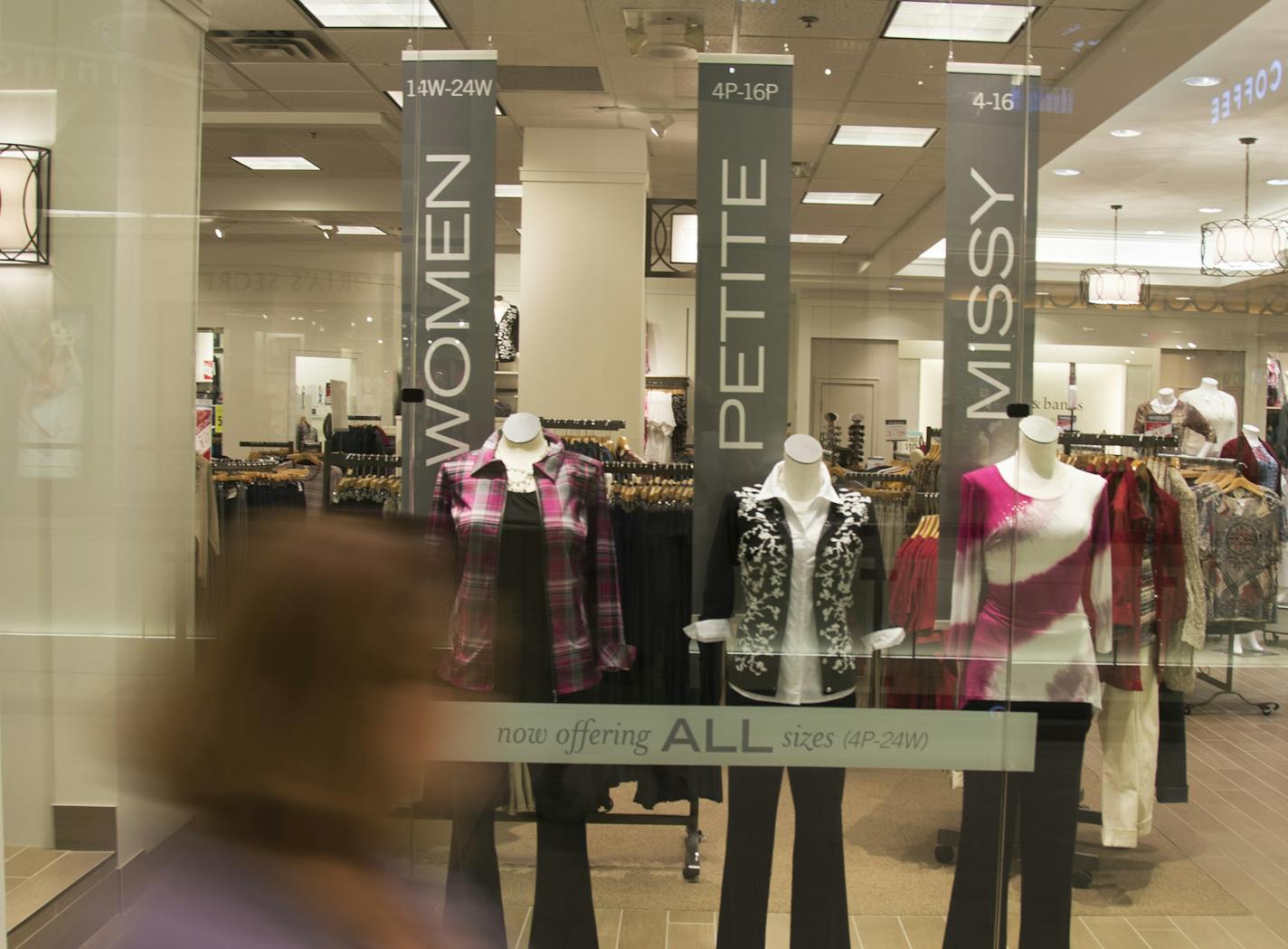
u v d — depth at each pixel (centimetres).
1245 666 223
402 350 226
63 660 222
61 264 232
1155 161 228
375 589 66
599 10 221
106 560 228
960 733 216
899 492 219
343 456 229
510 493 211
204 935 57
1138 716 220
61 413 232
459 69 226
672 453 220
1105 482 223
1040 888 216
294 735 61
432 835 187
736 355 224
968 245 226
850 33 221
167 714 63
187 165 231
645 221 225
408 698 64
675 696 213
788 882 212
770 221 225
